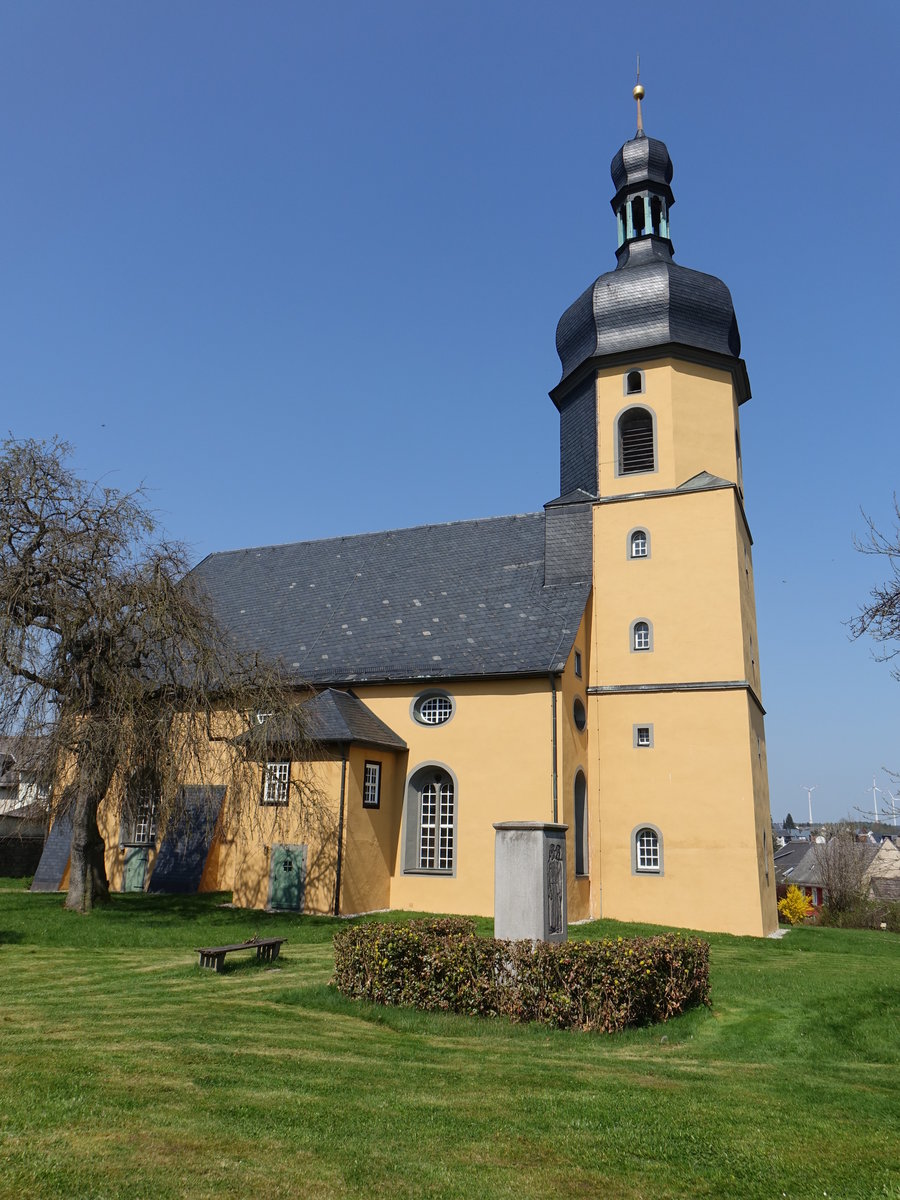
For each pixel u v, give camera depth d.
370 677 27.62
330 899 23.78
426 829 26.56
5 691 19.67
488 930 21.64
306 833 24.61
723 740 25.69
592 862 26.39
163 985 14.07
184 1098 7.93
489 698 26.12
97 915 21.80
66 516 21.12
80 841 23.14
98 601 20.52
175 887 27.84
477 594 29.83
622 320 29.89
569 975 11.95
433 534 33.94
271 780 25.69
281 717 22.98
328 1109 7.86
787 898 51.88
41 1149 6.48
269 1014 12.01
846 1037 12.17
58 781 20.84
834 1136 7.67
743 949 21.72
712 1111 8.27
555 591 28.50
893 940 25.59
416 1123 7.60
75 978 14.70
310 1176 6.36
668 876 25.45
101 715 20.39
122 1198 5.78
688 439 28.72
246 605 34.06
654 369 29.28
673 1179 6.61
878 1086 9.70
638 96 33.97
